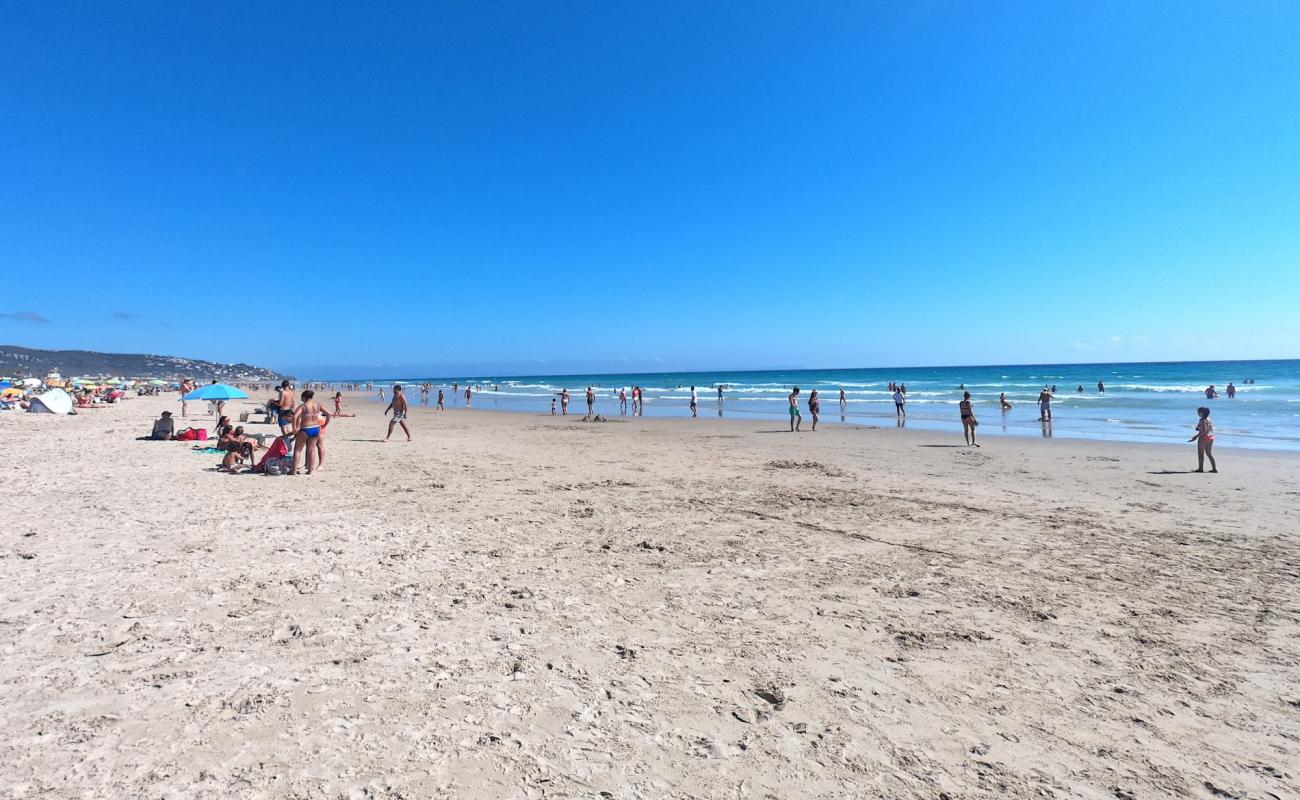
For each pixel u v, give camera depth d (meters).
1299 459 14.15
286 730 3.00
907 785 2.69
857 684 3.65
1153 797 2.63
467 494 9.99
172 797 2.46
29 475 10.87
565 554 6.48
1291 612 4.87
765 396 54.78
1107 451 16.06
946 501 9.61
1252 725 3.24
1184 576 5.81
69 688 3.35
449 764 2.76
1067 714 3.34
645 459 14.98
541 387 98.00
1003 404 28.23
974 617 4.77
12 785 2.49
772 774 2.75
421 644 4.11
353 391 92.00
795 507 9.12
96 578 5.31
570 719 3.19
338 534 7.14
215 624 4.35
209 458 13.77
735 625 4.57
